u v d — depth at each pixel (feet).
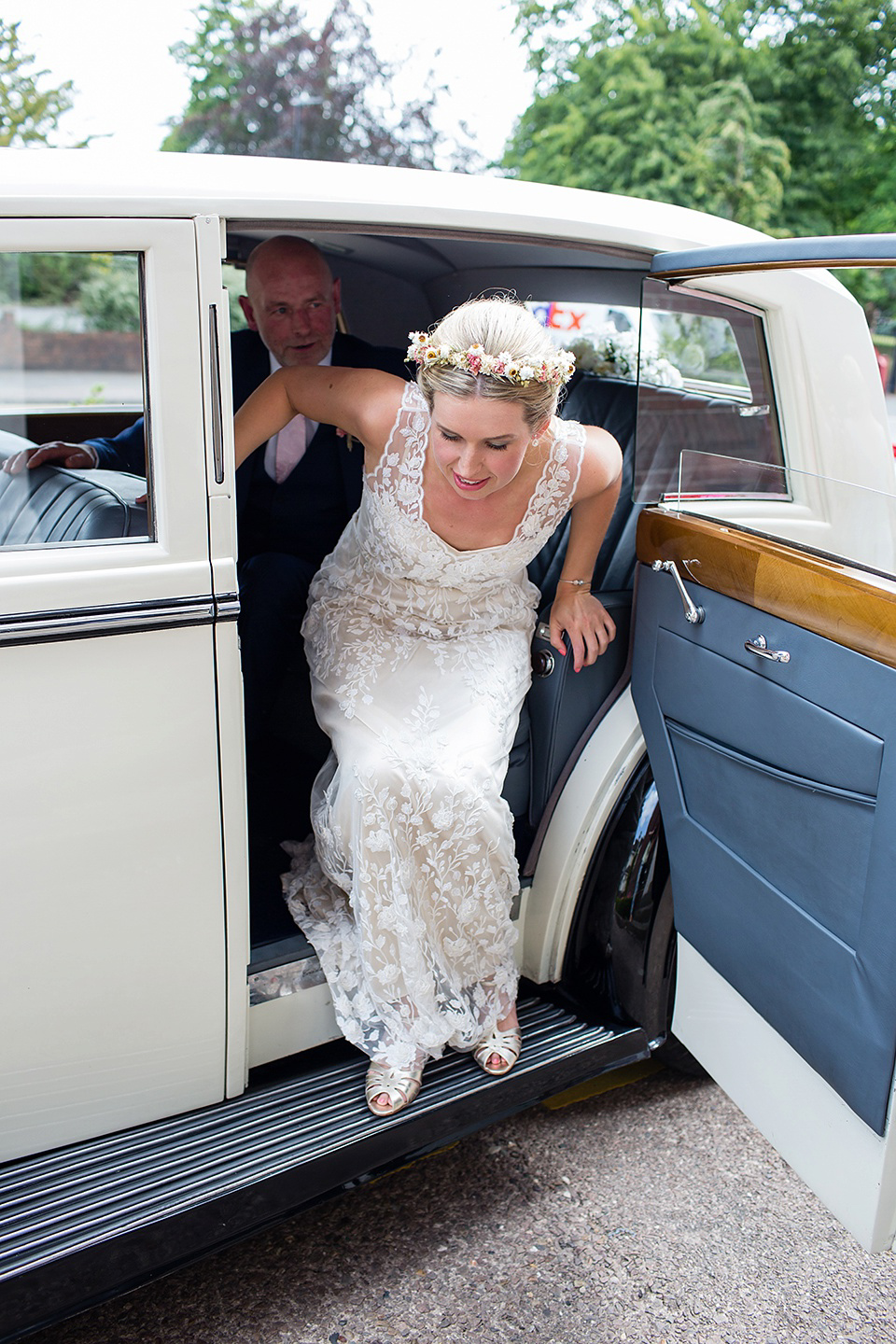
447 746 6.44
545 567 8.33
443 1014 6.43
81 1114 5.64
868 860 4.94
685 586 6.23
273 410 6.45
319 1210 6.64
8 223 4.56
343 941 6.38
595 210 6.39
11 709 4.78
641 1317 5.92
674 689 6.46
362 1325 5.83
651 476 6.87
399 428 6.10
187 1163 5.56
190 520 5.05
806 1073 5.75
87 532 4.96
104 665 4.93
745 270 5.70
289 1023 6.31
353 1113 6.05
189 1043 5.78
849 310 6.91
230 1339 5.73
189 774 5.28
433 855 6.28
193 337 4.89
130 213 4.69
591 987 7.25
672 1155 7.19
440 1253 6.33
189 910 5.49
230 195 4.95
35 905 5.08
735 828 6.03
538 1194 6.81
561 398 8.32
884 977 4.89
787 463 7.25
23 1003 5.21
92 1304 5.14
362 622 7.04
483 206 5.82
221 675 5.23
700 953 6.66
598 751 7.07
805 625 5.19
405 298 9.51
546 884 7.15
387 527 6.54
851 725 4.95
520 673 7.03
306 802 8.04
